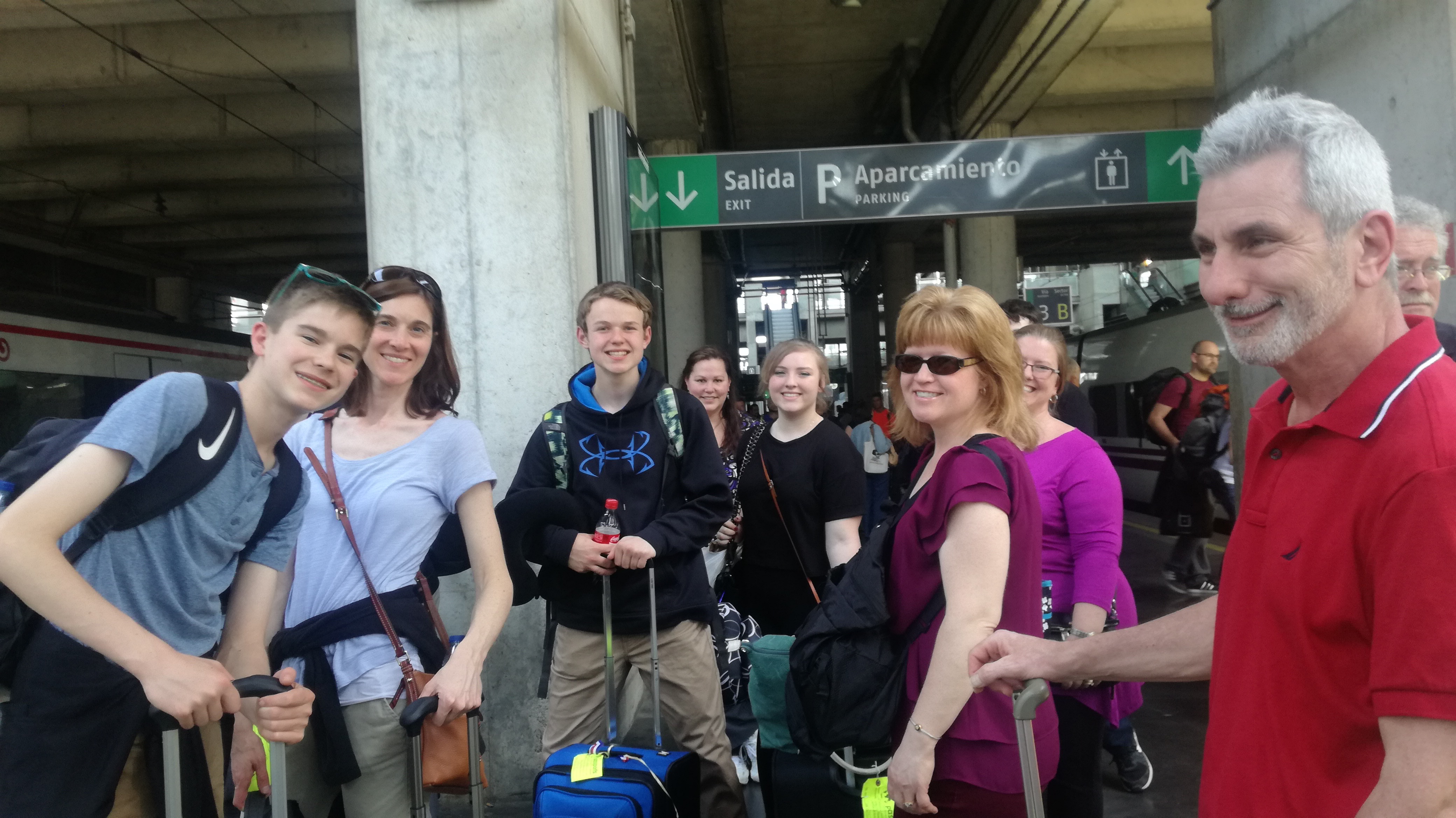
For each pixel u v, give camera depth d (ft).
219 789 6.06
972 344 6.23
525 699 12.18
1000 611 5.55
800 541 11.76
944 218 21.68
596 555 9.00
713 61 37.76
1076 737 7.72
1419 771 2.97
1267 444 3.82
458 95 12.80
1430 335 3.46
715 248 58.13
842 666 5.90
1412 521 3.08
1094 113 42.45
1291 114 3.51
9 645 5.16
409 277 7.73
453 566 8.42
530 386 12.68
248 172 44.14
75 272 68.64
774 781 7.32
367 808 6.79
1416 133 12.94
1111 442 48.03
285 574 7.16
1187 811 11.21
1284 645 3.63
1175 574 23.58
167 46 29.91
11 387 29.32
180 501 5.18
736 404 14.30
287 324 5.65
